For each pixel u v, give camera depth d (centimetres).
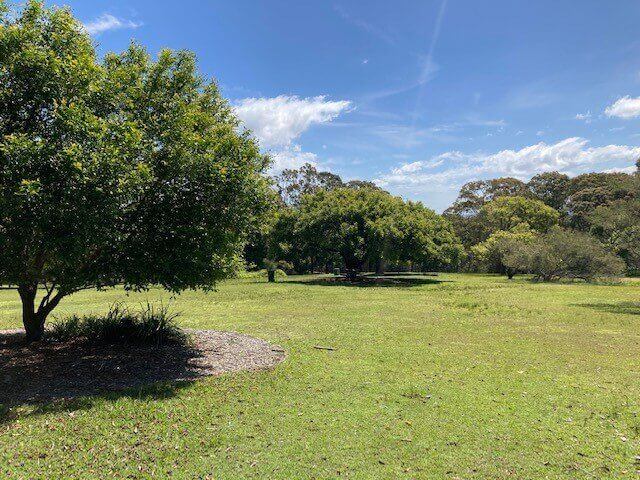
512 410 570
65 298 2069
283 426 509
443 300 1933
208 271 782
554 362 821
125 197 610
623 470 417
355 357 846
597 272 3262
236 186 725
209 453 440
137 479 391
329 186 5794
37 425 495
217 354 846
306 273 4972
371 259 3375
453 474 409
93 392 613
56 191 570
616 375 735
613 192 4759
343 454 445
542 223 5128
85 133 579
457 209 6109
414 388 653
